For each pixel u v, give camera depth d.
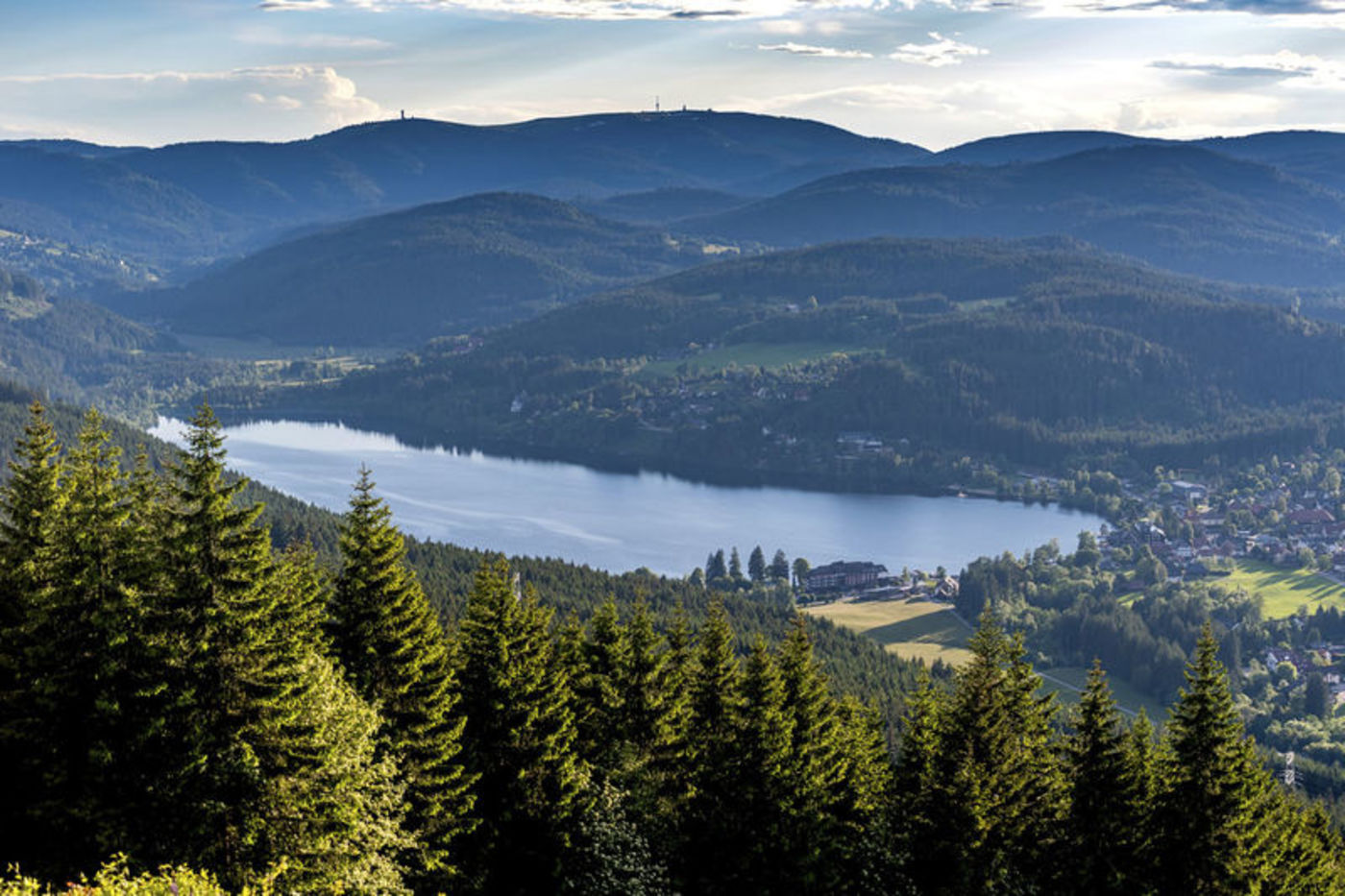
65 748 55.94
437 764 69.06
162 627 56.94
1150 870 75.94
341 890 56.09
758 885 75.69
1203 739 75.81
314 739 57.72
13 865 48.34
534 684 73.94
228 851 55.94
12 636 56.91
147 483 61.22
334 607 71.19
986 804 76.25
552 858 72.25
